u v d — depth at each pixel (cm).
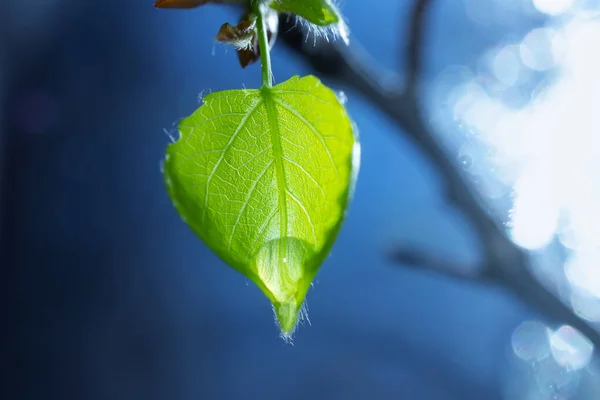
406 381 197
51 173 185
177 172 22
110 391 183
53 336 181
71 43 184
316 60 29
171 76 192
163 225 199
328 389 198
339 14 22
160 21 191
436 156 35
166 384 191
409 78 32
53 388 178
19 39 173
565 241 70
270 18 23
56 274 184
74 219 188
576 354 96
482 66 122
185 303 199
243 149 22
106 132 192
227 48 24
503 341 186
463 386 189
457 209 37
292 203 21
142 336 191
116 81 192
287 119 22
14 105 178
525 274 37
